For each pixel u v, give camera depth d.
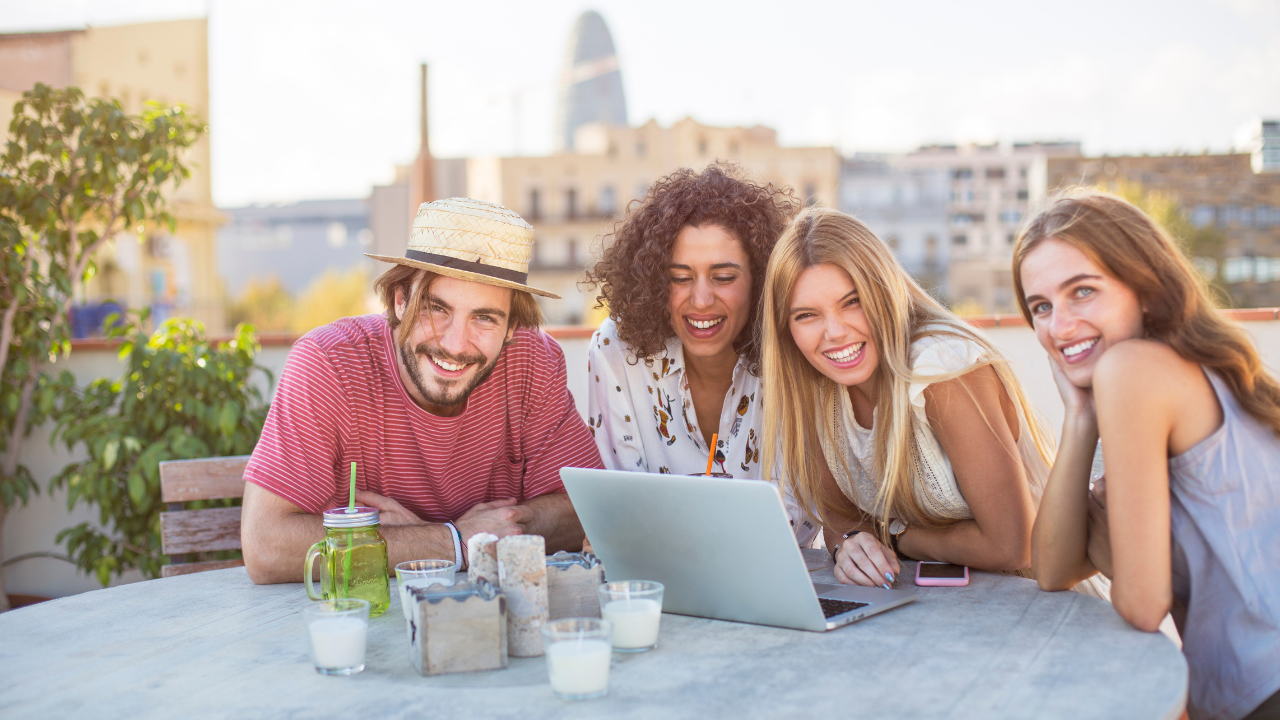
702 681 1.17
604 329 2.44
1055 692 1.09
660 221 2.15
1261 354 1.43
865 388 1.95
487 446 2.11
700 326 2.19
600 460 2.23
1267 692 1.32
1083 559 1.54
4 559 3.98
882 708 1.06
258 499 1.81
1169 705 1.04
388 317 1.98
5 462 3.80
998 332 3.43
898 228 51.75
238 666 1.28
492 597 1.24
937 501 1.88
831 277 1.80
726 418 2.33
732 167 2.30
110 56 19.61
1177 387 1.36
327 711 1.11
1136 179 41.62
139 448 3.36
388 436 2.00
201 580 1.80
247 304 47.88
